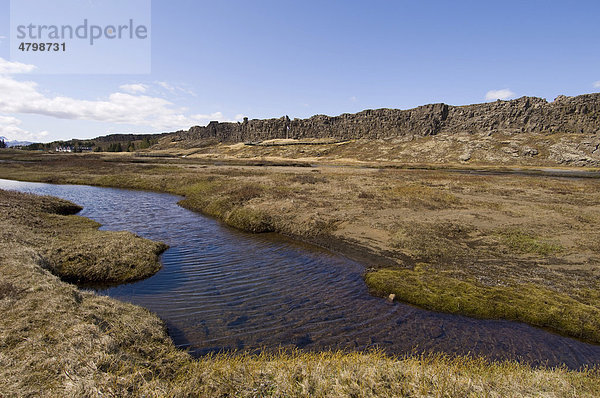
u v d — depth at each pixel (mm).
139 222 27000
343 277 15711
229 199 33750
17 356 6699
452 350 9789
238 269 16609
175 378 7172
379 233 22719
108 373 6473
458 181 55062
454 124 175000
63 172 65812
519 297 13047
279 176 59906
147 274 15406
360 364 7727
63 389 5840
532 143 129875
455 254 18469
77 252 16219
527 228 23469
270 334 10438
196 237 22844
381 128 198625
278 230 24828
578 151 111812
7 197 27703
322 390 6438
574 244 19922
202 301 12766
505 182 53938
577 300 12883
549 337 10711
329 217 26484
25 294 9828
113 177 57000
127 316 9844
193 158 151375
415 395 6363
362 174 68188
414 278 15039
